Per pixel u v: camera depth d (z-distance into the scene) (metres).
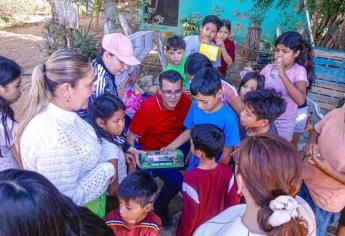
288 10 8.08
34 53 7.95
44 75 1.66
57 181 1.64
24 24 10.62
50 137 1.62
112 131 2.22
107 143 2.20
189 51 4.20
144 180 2.02
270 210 1.09
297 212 1.12
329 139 2.25
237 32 8.98
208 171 2.29
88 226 1.13
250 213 1.21
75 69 1.63
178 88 2.63
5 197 0.87
